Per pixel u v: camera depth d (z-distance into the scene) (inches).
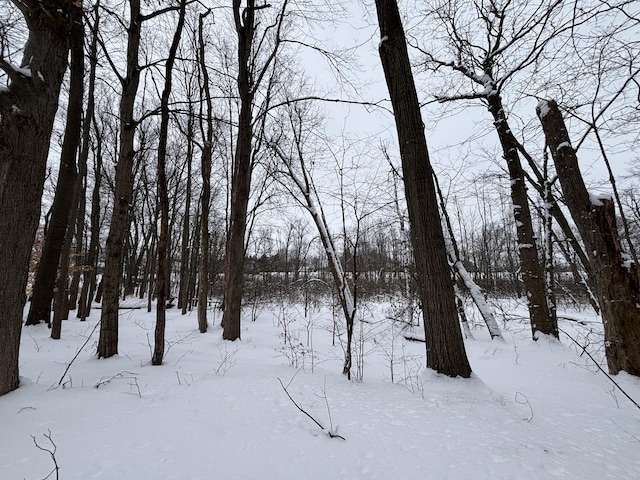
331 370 219.5
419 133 190.9
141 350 263.1
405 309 419.8
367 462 88.3
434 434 106.1
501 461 89.4
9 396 131.3
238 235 367.6
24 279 143.3
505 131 331.6
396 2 201.2
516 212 321.7
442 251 180.7
